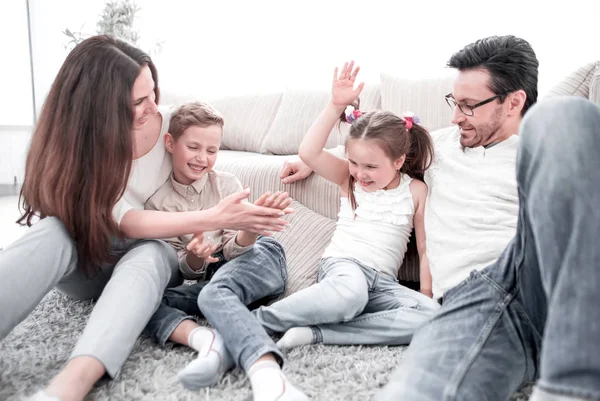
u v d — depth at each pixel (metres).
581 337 0.54
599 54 2.14
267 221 1.14
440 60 2.54
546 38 2.24
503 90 1.19
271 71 3.10
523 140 0.73
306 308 1.14
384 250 1.33
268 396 0.83
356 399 0.91
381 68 2.71
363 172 1.34
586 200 0.62
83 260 1.11
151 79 1.19
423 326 0.89
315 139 1.42
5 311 0.90
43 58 3.58
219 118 1.35
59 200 1.04
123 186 1.11
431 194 1.31
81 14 3.62
